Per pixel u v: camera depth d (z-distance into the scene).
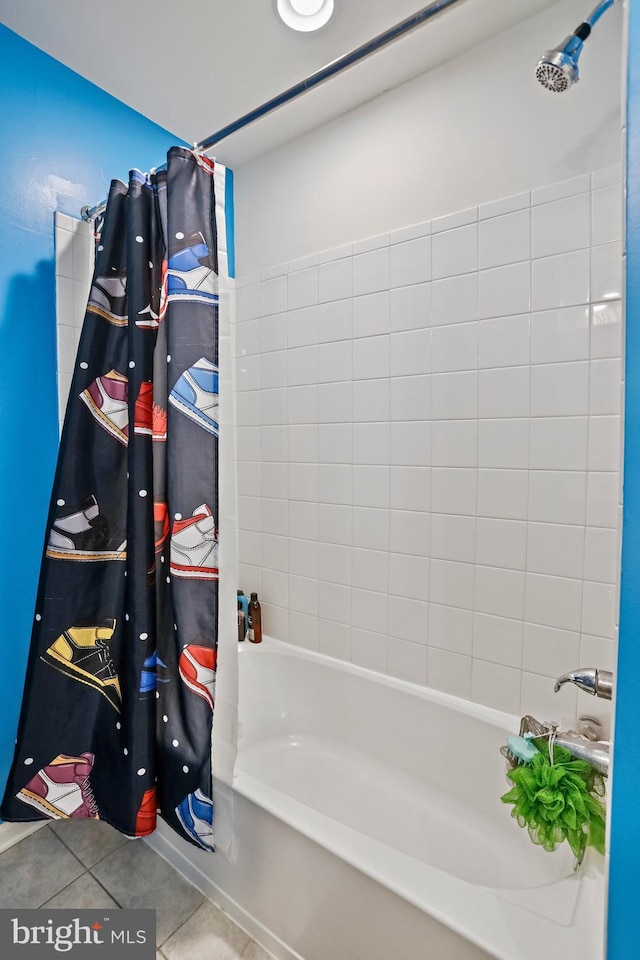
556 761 1.11
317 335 1.86
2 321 1.47
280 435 2.00
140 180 1.27
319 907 1.07
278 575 2.05
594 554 1.34
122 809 1.24
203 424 1.20
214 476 1.21
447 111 1.54
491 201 1.46
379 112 1.69
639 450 0.69
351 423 1.78
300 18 1.37
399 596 1.70
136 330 1.25
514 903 0.91
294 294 1.93
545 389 1.39
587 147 1.31
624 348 0.69
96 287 1.32
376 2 1.33
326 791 1.64
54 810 1.32
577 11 1.31
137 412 1.25
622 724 0.72
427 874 0.97
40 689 1.30
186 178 1.19
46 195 1.54
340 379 1.80
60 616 1.31
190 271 1.18
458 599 1.57
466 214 1.50
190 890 1.37
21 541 1.56
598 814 1.02
